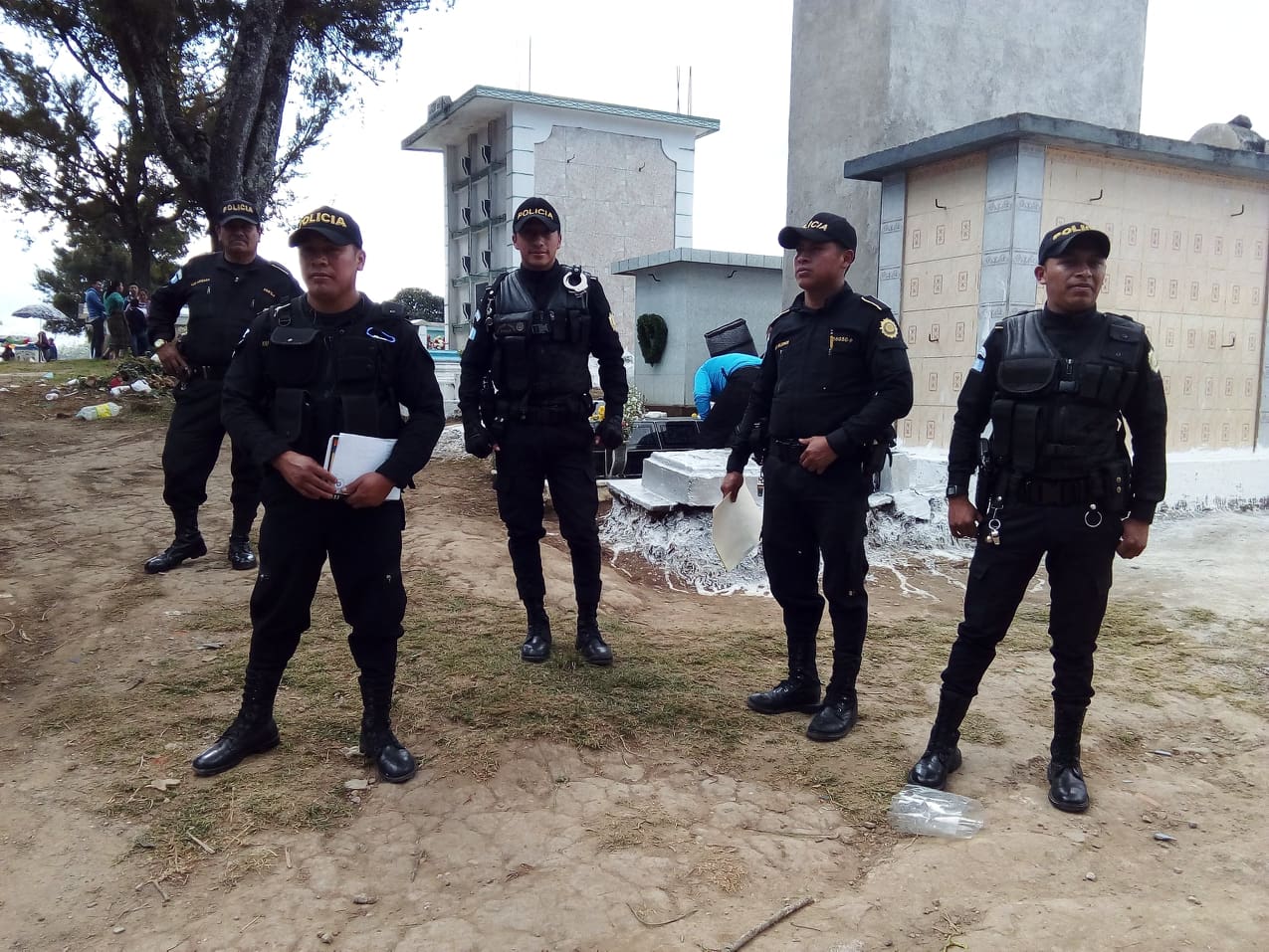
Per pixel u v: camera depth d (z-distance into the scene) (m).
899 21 7.96
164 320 5.04
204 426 5.07
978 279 6.61
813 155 8.94
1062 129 6.17
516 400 3.86
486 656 4.02
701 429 6.68
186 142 12.25
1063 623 2.85
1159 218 7.02
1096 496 2.73
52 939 2.17
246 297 5.00
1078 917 2.23
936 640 4.51
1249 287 7.58
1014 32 8.51
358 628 2.97
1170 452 7.39
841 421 3.27
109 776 2.94
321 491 2.70
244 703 3.04
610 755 3.16
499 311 3.85
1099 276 2.73
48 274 37.41
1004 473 2.85
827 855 2.56
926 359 7.10
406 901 2.32
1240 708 3.65
